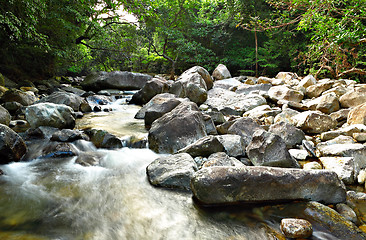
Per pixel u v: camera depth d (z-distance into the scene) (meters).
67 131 4.32
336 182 2.32
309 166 3.04
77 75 25.97
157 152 3.94
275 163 3.04
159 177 2.86
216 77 12.81
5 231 1.96
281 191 2.32
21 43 11.60
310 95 7.58
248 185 2.30
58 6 12.34
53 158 3.64
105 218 2.20
